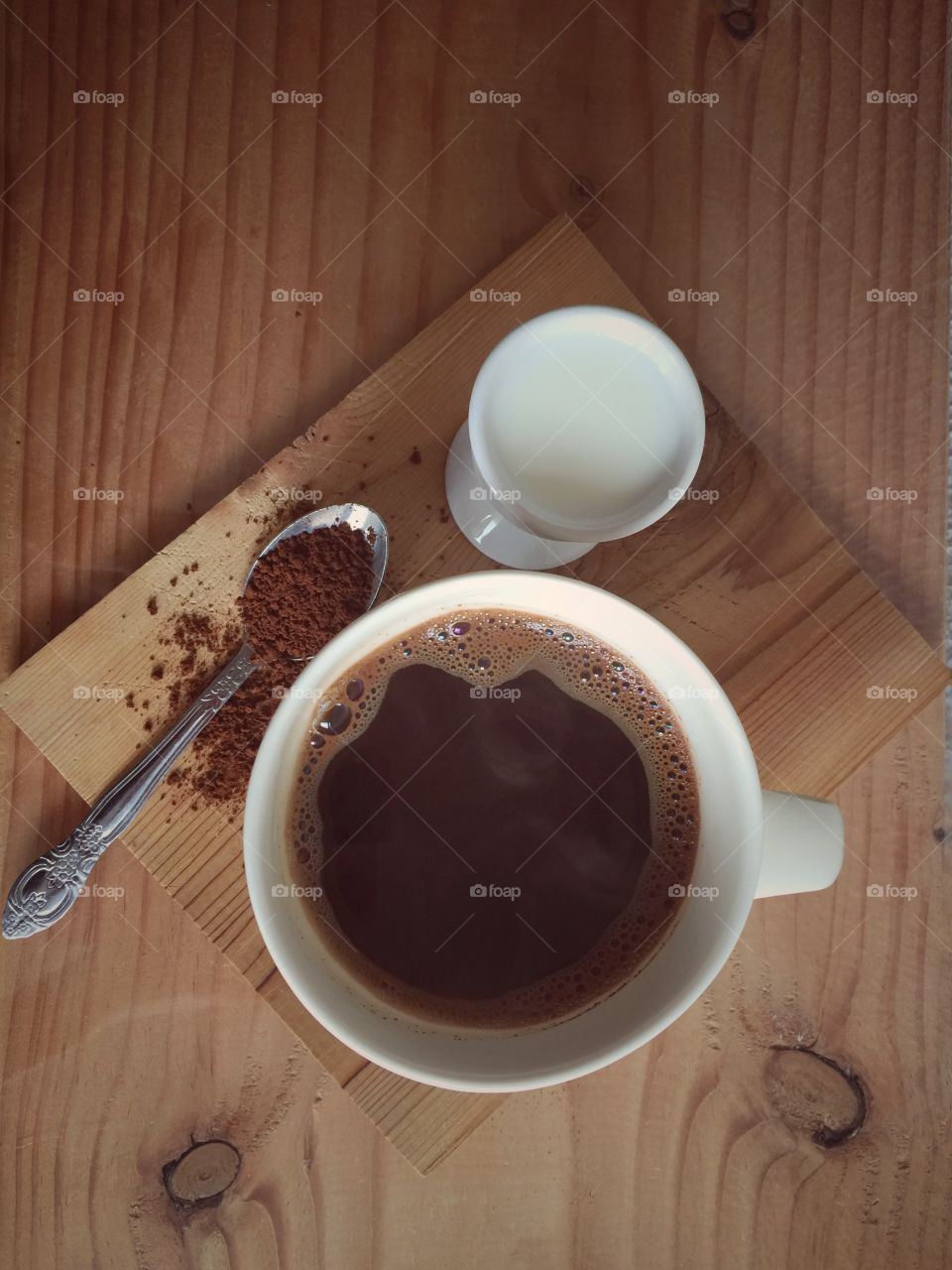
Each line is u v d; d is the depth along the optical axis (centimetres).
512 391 23
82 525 27
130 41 28
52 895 24
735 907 19
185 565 25
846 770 25
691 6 29
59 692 24
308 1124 26
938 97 29
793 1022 27
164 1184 26
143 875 26
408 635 22
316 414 27
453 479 25
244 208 28
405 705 22
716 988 27
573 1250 27
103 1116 26
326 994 19
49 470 27
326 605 25
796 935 28
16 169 27
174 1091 26
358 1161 27
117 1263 26
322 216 28
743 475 26
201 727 24
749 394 28
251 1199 26
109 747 24
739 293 28
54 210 27
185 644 25
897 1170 27
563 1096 27
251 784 19
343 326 28
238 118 28
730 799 20
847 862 28
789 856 20
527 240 28
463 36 28
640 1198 27
